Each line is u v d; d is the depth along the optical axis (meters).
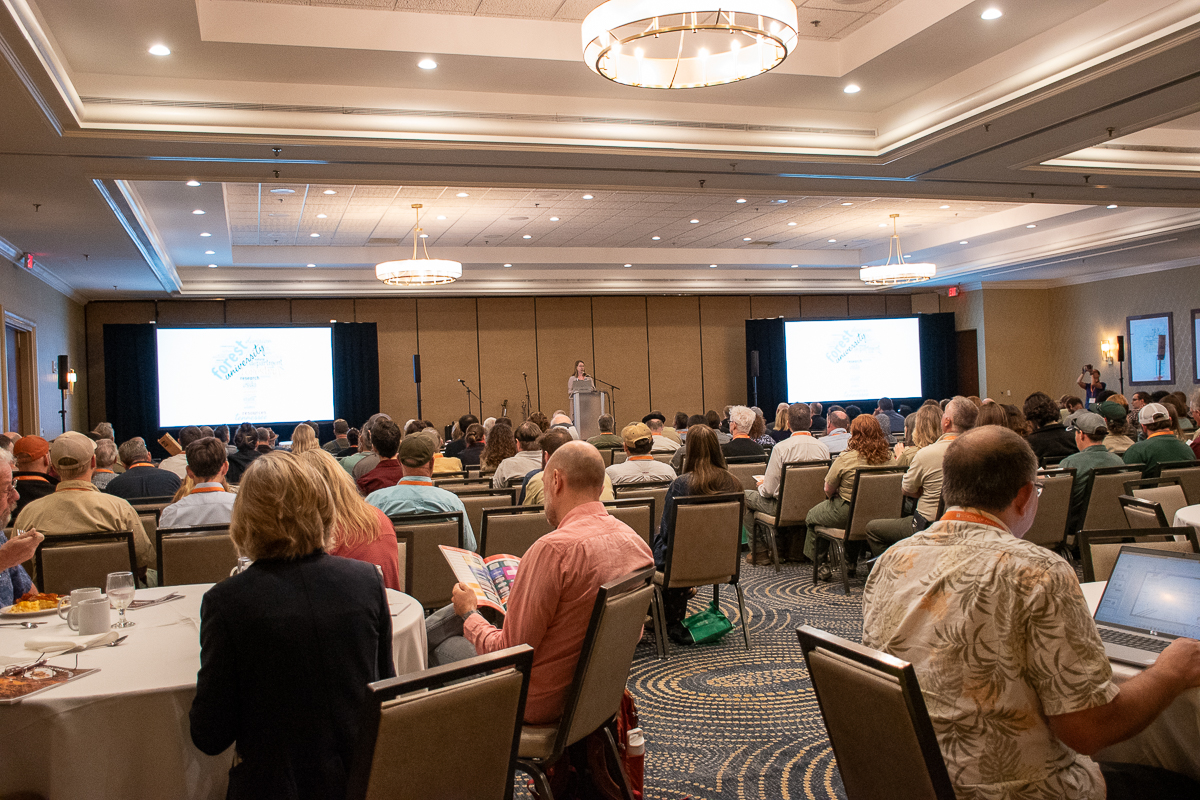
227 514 3.77
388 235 12.53
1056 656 1.56
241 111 6.11
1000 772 1.59
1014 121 6.60
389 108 6.38
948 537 1.77
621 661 2.30
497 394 16.17
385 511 4.12
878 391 17.19
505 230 12.52
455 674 1.55
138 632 2.46
